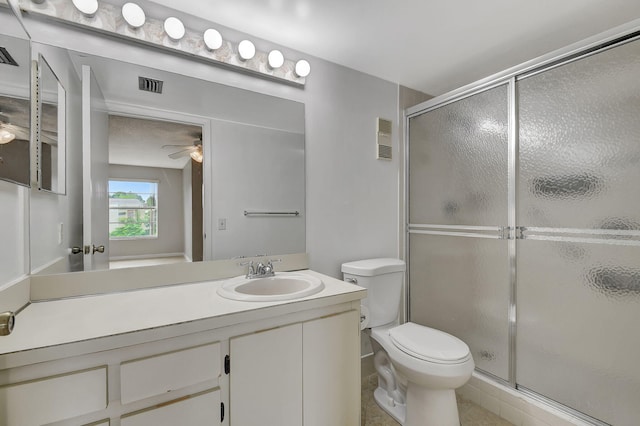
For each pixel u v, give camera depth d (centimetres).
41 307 112
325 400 130
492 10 152
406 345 154
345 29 169
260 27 166
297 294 126
